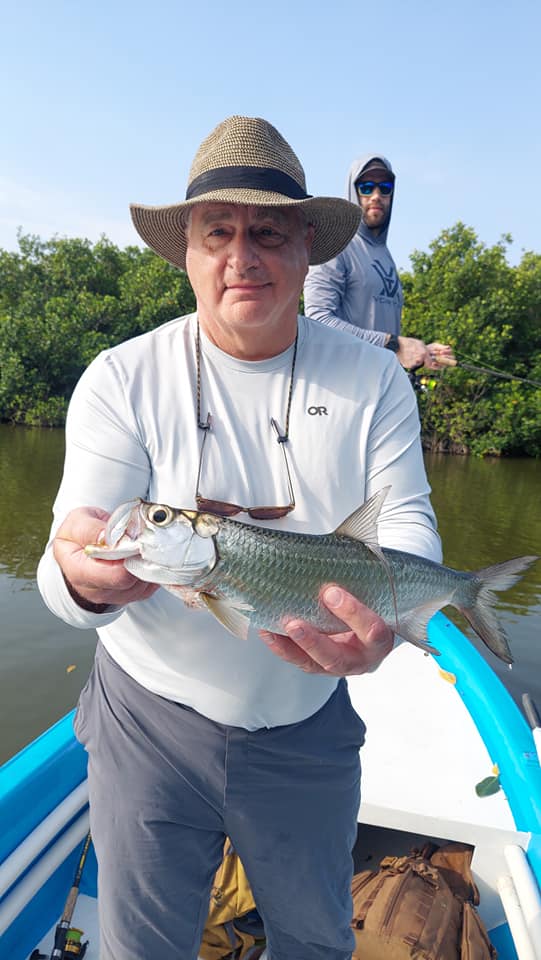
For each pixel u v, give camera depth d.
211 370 1.93
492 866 2.71
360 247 4.29
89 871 2.83
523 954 2.25
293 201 1.75
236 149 1.82
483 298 29.78
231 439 1.90
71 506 1.84
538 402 27.55
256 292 1.80
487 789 2.90
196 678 1.88
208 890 2.04
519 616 8.41
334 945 2.09
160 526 1.63
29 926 2.55
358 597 1.86
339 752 2.05
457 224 30.33
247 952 2.52
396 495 2.06
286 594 1.78
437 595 2.03
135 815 1.89
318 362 2.00
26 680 6.23
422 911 2.41
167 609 1.86
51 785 2.67
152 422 1.88
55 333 29.39
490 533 12.99
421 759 3.16
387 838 3.15
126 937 1.89
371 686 3.81
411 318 29.61
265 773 1.95
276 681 1.88
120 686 2.01
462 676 3.90
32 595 8.28
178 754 1.91
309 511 1.92
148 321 31.20
